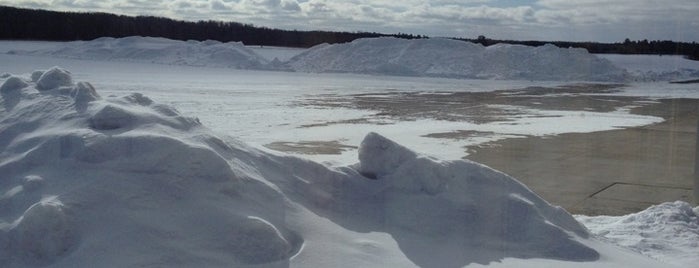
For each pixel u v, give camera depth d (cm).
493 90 3578
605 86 4131
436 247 535
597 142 1667
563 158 1420
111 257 442
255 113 2134
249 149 590
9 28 5697
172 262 448
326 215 550
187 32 6438
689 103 2891
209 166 513
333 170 610
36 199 486
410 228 558
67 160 516
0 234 466
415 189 602
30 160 527
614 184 1154
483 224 573
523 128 1917
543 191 1092
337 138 1614
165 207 482
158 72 4316
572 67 4753
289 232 505
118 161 507
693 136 1828
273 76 4400
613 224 795
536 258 547
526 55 5103
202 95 2725
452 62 5103
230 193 509
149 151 511
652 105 2781
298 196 559
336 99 2786
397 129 1825
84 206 473
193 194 496
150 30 6359
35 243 451
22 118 590
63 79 645
